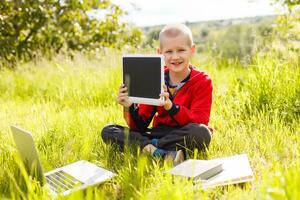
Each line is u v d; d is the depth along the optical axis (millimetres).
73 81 6375
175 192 2293
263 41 5957
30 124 4414
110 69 6684
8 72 7586
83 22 11586
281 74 4656
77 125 4141
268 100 4414
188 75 3580
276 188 2150
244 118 4340
